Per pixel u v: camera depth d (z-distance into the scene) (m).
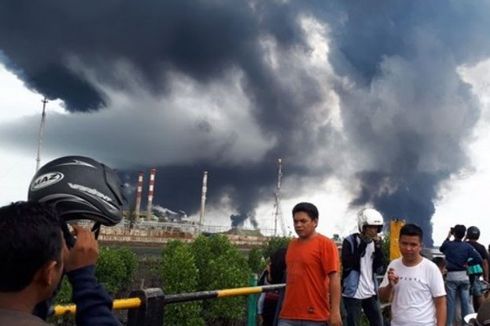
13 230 1.39
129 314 3.64
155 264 15.76
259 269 15.88
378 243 6.64
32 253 1.39
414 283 4.63
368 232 6.56
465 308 8.86
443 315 4.59
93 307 1.67
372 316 6.55
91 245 1.76
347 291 6.52
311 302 4.93
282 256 6.27
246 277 11.74
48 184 1.85
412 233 4.68
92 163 1.95
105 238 40.78
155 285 15.19
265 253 18.73
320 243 4.98
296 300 4.99
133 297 3.61
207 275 11.92
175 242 15.19
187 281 11.34
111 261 14.81
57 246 1.46
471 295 9.19
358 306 6.49
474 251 8.97
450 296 8.89
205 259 12.62
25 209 1.46
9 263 1.37
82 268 1.72
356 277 6.51
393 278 4.73
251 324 6.29
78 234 1.77
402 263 4.76
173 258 11.77
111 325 1.68
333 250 4.96
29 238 1.39
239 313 11.16
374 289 6.53
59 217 1.58
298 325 4.95
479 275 8.99
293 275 5.04
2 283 1.38
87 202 1.83
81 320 1.66
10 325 1.33
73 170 1.87
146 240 43.00
